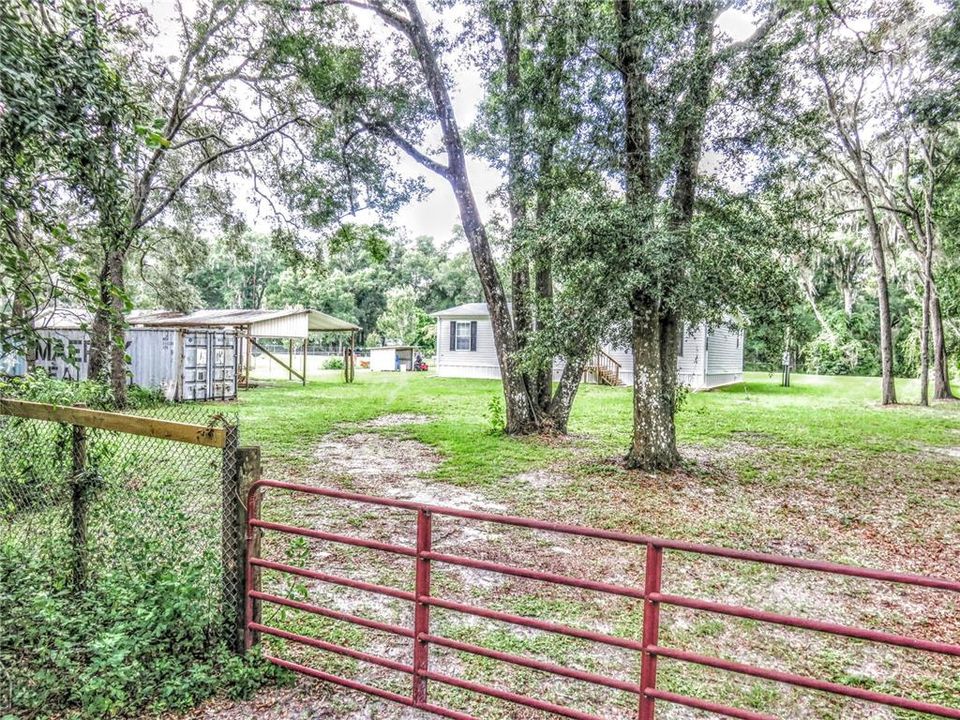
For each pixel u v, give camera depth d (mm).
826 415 12992
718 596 4062
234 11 9547
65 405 3350
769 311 6680
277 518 5473
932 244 14766
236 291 46531
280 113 11523
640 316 7207
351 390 18156
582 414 12883
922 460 8531
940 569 4598
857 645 3430
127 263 14906
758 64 6355
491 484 6871
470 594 3998
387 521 5441
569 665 3150
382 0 8875
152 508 3311
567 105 7277
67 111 2637
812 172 7219
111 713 2482
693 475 7336
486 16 7715
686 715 2764
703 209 7051
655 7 6207
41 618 2848
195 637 2898
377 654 3203
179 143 11438
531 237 7098
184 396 14297
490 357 22766
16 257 2854
